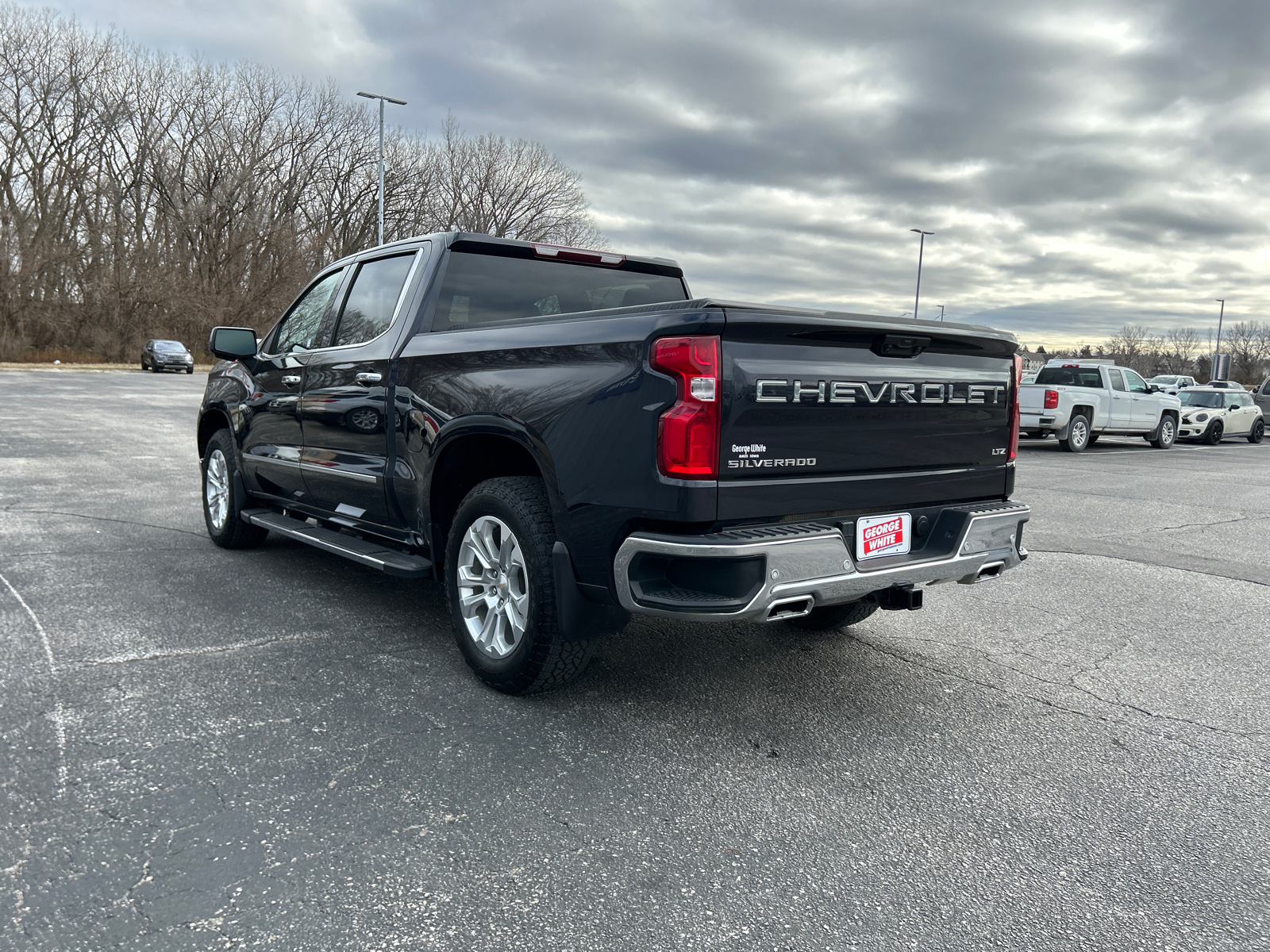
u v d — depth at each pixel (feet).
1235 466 51.75
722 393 9.16
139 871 7.41
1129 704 12.00
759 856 7.99
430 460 12.41
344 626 14.44
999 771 9.86
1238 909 7.35
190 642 13.39
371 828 8.23
